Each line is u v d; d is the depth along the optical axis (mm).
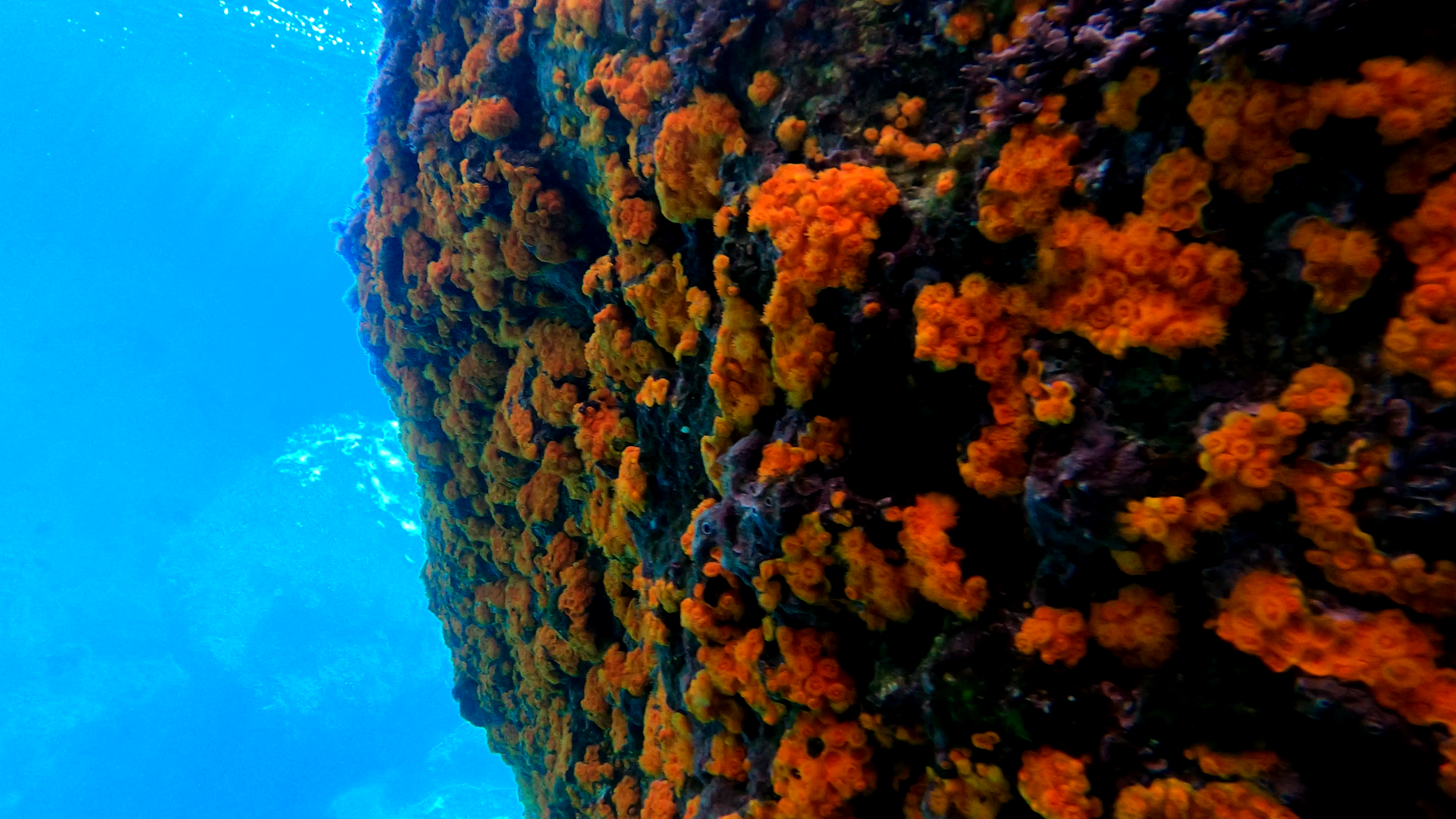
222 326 39031
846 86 3391
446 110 5559
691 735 4309
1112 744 2482
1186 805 2291
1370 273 2059
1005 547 2984
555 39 4625
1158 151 2398
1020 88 2721
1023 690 2678
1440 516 1918
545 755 7012
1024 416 2756
